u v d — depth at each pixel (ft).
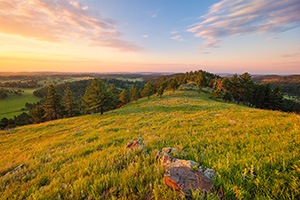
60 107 146.51
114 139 28.35
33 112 164.96
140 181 9.30
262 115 31.24
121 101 220.02
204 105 83.46
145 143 19.56
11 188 10.96
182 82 370.53
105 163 13.26
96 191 8.93
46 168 15.70
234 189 7.47
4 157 28.12
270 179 8.30
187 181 8.30
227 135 18.44
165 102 127.34
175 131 26.78
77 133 46.68
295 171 8.21
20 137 55.26
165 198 7.40
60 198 8.87
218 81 278.26
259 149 12.71
